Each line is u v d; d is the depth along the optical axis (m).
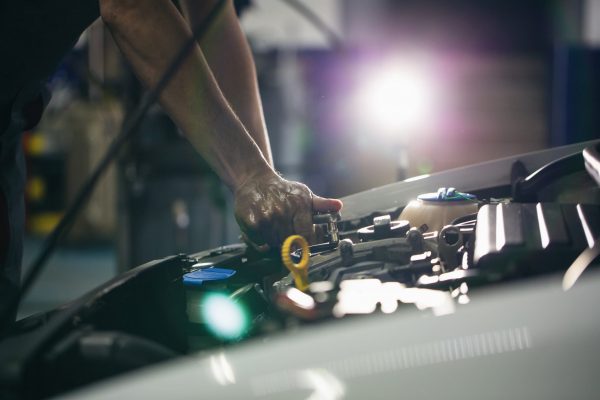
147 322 0.94
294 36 5.71
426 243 1.09
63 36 1.15
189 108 1.07
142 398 0.66
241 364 0.66
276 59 5.25
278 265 1.26
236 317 1.01
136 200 3.90
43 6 1.09
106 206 6.50
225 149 1.09
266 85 4.80
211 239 3.98
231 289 1.07
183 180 3.92
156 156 3.91
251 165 1.10
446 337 0.62
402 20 6.04
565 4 5.95
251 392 0.63
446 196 1.21
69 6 1.12
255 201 1.08
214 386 0.64
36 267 0.74
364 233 1.13
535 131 5.75
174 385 0.66
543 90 5.75
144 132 3.89
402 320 0.66
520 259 0.81
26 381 0.66
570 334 0.59
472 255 0.97
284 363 0.64
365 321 0.69
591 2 5.91
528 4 5.95
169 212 3.93
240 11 3.60
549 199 1.26
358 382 0.61
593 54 5.62
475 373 0.59
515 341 0.60
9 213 1.20
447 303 0.69
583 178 1.23
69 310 0.79
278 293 0.82
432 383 0.59
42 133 6.55
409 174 4.73
